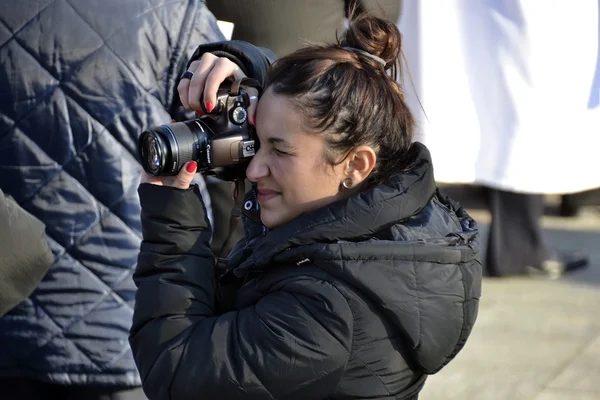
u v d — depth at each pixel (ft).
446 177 45.70
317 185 15.48
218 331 15.14
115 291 20.22
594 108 45.73
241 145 16.12
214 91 16.65
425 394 35.68
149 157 15.93
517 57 44.55
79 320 20.11
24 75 19.53
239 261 16.89
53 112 19.62
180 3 20.47
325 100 15.06
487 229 56.44
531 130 45.32
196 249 15.89
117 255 20.12
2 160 19.77
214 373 14.85
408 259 14.93
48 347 20.10
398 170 15.96
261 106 15.69
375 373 15.02
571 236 57.47
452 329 15.34
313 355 14.66
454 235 15.89
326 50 15.83
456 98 44.91
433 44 44.27
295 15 27.20
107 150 19.77
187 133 15.89
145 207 15.94
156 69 20.12
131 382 20.47
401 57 17.06
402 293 14.80
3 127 19.69
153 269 15.79
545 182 45.91
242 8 26.96
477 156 45.78
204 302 15.75
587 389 36.17
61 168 19.79
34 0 19.69
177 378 15.01
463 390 36.06
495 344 40.45
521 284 48.29
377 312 14.87
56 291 20.01
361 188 15.85
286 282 15.19
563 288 47.83
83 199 19.89
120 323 20.27
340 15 28.07
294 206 15.69
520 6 44.06
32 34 19.54
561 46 44.62
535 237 49.06
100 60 19.69
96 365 20.24
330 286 14.79
